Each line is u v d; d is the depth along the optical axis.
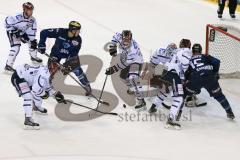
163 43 29.84
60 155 17.62
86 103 21.81
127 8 35.81
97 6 35.69
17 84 18.95
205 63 20.58
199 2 38.28
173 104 20.02
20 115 20.36
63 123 20.00
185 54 19.88
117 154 17.98
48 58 23.75
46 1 36.00
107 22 32.66
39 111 20.47
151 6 36.69
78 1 36.53
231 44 26.12
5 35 29.20
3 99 21.59
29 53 25.44
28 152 17.70
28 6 22.91
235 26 33.25
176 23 33.50
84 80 21.95
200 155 18.38
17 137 18.67
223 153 18.64
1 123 19.62
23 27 23.50
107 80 24.16
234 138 19.88
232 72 25.78
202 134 20.03
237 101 23.30
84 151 18.02
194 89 20.69
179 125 20.17
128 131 19.80
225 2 35.88
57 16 33.03
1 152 17.58
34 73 18.78
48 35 21.23
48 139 18.70
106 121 20.45
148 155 18.08
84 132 19.45
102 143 18.72
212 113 22.00
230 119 21.47
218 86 20.83
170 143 19.11
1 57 26.06
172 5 37.22
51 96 21.12
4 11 33.34
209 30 26.08
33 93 18.95
